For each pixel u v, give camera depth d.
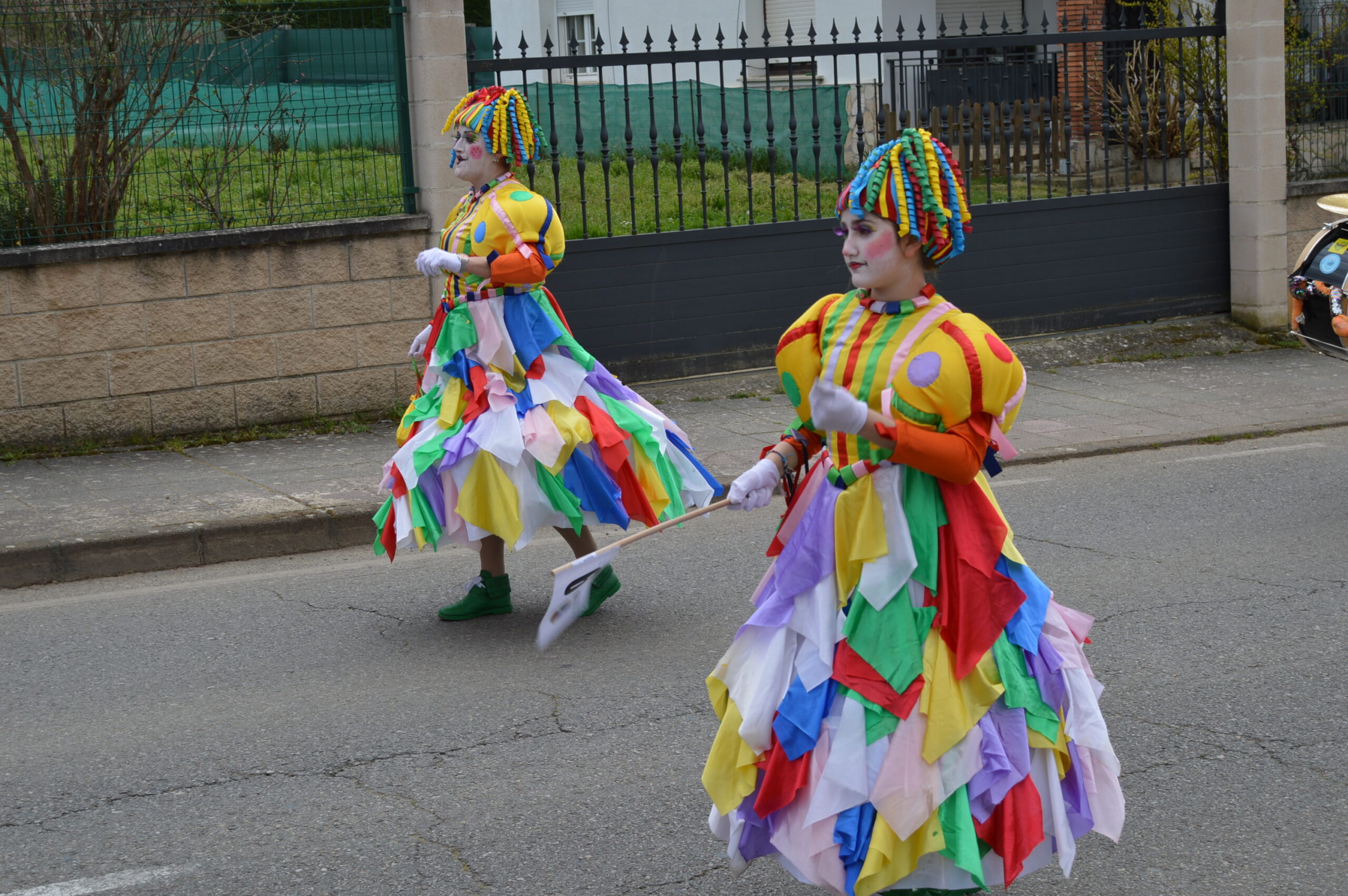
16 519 7.65
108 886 4.00
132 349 9.45
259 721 5.21
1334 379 11.41
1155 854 4.09
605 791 4.56
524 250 5.90
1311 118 13.41
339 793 4.59
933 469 3.24
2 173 9.26
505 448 5.82
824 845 3.18
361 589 6.91
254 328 9.77
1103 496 8.36
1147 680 5.46
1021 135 16.91
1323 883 3.91
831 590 3.35
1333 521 7.66
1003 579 3.33
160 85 9.47
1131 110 15.30
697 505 6.58
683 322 11.20
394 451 9.34
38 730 5.17
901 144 3.30
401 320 10.20
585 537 6.30
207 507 7.88
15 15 9.09
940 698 3.20
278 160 9.88
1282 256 12.91
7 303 9.07
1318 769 4.63
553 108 10.70
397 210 10.23
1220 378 11.55
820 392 3.08
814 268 11.53
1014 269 12.34
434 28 9.95
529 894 3.91
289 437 9.80
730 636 6.07
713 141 17.45
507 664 5.77
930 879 3.21
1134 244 12.77
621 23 21.42
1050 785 3.30
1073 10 18.25
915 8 17.98
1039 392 11.20
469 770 4.74
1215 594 6.49
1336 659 5.64
